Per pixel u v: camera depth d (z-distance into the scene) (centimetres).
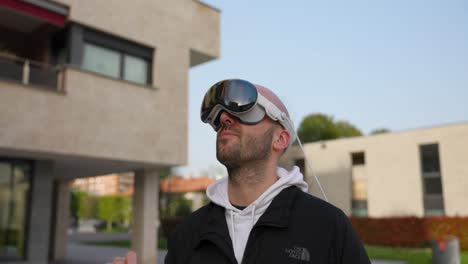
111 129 988
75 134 919
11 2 859
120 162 1059
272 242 109
